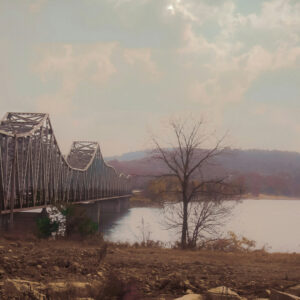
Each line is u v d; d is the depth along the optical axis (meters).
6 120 52.16
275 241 45.53
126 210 133.50
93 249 15.43
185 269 11.46
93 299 6.51
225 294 6.62
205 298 6.77
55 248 15.21
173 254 16.16
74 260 11.70
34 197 44.78
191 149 26.69
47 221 22.12
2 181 35.25
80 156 99.50
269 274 10.77
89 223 22.17
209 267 11.97
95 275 9.32
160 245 23.02
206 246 24.41
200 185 25.77
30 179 46.44
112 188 126.56
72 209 22.23
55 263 10.88
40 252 13.40
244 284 9.11
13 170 37.12
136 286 8.09
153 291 8.05
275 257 16.47
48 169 53.72
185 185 25.94
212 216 26.20
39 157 49.34
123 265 11.62
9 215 36.75
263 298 7.38
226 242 24.44
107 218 95.38
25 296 6.30
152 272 10.36
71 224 21.88
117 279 7.21
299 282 9.27
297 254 19.20
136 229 56.91
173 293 7.92
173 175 26.75
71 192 72.31
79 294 6.71
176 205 26.81
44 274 9.30
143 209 134.00
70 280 8.30
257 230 57.03
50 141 55.31
